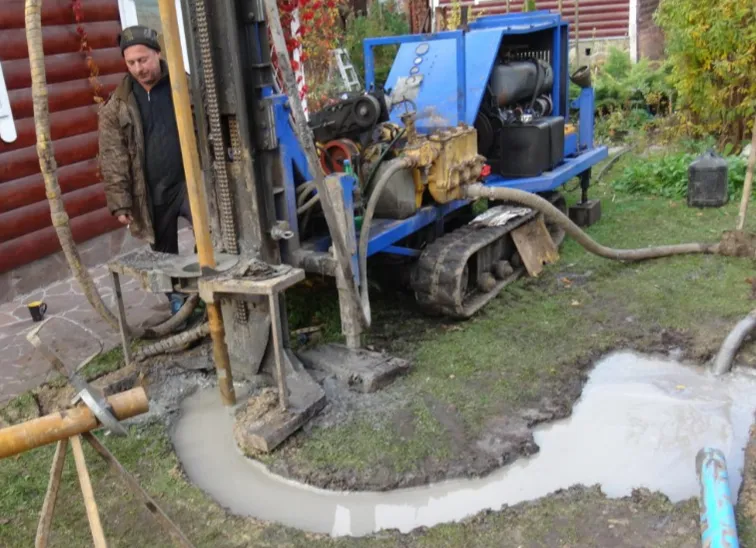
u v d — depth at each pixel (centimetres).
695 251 604
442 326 506
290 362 425
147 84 469
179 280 401
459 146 512
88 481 226
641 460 365
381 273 566
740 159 800
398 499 345
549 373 435
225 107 407
